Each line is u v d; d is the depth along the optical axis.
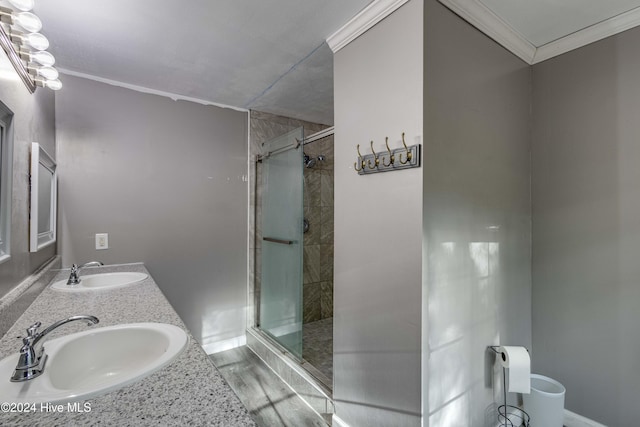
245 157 2.87
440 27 1.33
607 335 1.64
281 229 2.55
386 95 1.41
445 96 1.35
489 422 1.61
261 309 2.86
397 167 1.33
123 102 2.29
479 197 1.55
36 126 1.56
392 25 1.38
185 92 2.48
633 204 1.56
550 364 1.86
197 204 2.61
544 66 1.89
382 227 1.42
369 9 1.45
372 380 1.46
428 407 1.27
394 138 1.36
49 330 0.82
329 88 2.41
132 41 1.74
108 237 2.23
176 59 1.96
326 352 2.58
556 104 1.84
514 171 1.81
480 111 1.55
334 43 1.70
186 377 0.76
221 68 2.08
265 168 2.81
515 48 1.77
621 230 1.60
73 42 1.75
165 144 2.46
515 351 1.52
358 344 1.55
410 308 1.29
